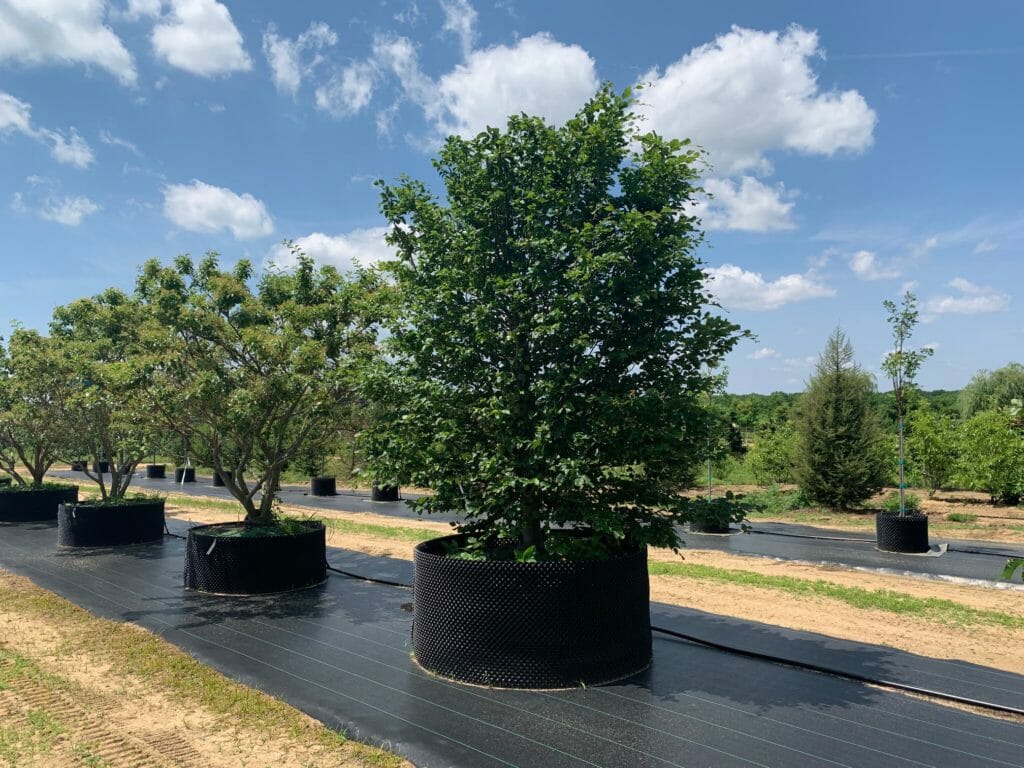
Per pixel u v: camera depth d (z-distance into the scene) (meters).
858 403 18.47
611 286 4.98
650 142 5.32
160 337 8.08
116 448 12.73
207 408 8.16
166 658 5.55
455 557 5.39
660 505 5.36
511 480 5.00
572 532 6.16
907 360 12.19
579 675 4.90
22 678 5.08
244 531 8.45
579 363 5.20
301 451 9.59
